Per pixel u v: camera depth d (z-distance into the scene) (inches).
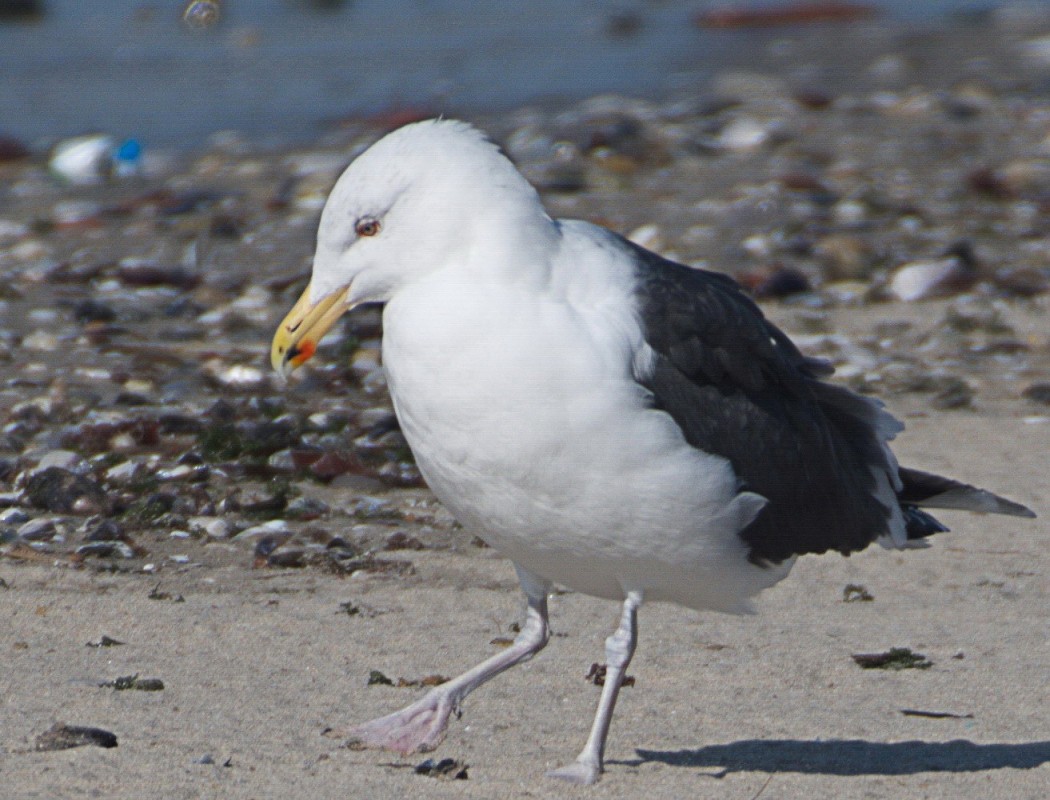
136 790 289.3
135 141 1091.9
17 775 293.6
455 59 1568.7
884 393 631.8
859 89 1365.7
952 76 1409.9
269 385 625.9
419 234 295.6
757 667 376.5
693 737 332.5
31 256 856.9
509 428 287.7
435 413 292.5
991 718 343.9
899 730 337.1
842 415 335.0
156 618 394.9
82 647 371.9
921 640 395.9
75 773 295.7
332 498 509.4
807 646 391.5
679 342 301.4
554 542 301.1
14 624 385.4
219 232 904.9
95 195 1024.2
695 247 855.7
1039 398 623.5
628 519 295.7
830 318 740.7
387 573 442.3
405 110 1288.1
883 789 302.8
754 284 779.4
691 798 296.4
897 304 764.0
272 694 347.3
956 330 718.5
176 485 504.4
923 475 343.6
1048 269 804.0
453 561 454.0
